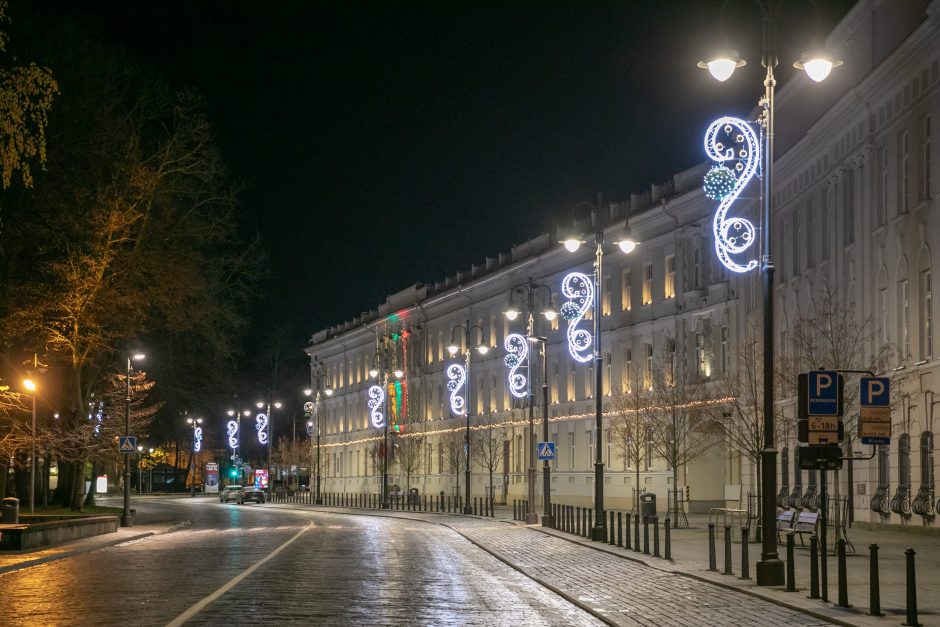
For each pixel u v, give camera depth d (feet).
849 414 114.83
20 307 132.87
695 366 176.65
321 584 67.62
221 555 95.71
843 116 130.11
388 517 197.88
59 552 97.45
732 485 163.43
